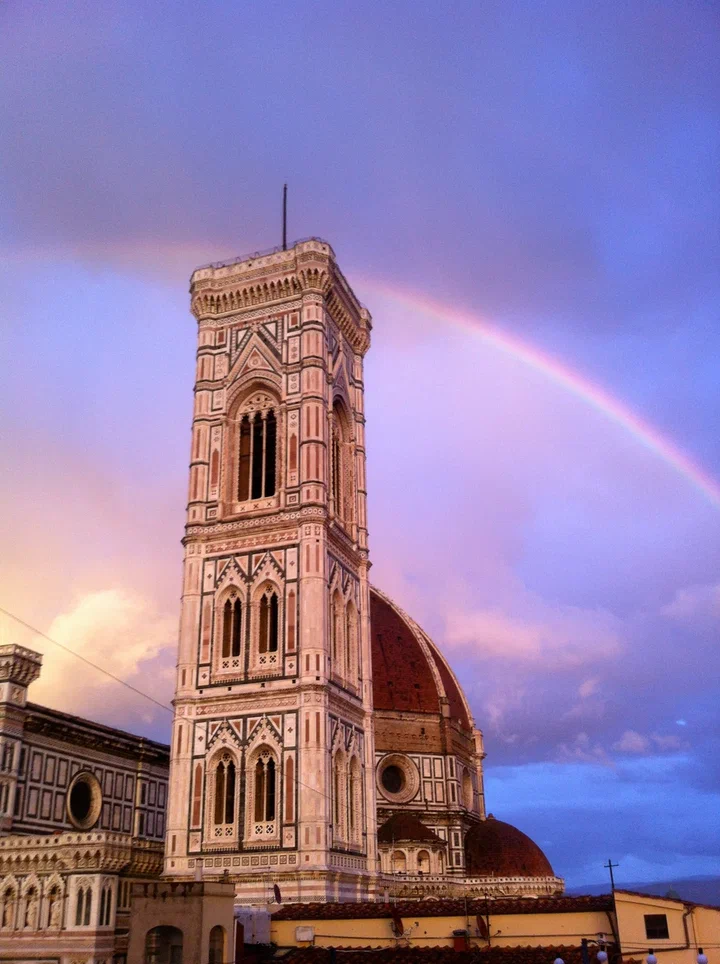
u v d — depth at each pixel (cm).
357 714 9294
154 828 10400
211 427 9806
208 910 5253
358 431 10738
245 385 9850
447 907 6147
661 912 5375
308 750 8138
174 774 8462
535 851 13475
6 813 8188
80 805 9400
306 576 8756
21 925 6788
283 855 7881
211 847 8119
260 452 9656
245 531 9188
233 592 9031
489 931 5891
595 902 5831
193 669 8819
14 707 8450
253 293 10188
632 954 5234
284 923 6312
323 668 8438
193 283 10438
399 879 11456
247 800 8181
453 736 14600
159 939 5244
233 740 8438
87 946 6525
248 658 8675
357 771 9050
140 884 5366
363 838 8888
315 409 9412
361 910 6300
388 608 16050
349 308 10869
